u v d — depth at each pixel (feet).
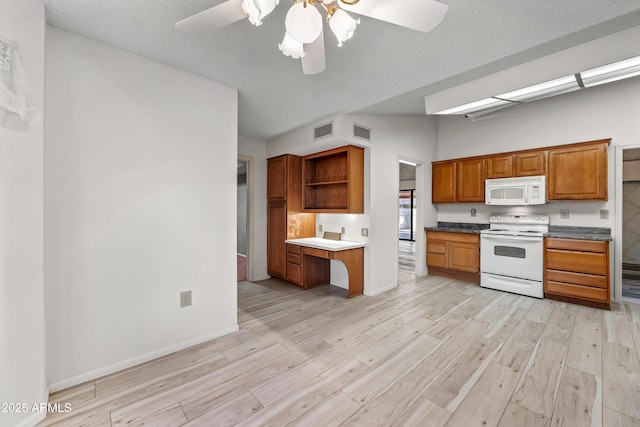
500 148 13.89
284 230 13.38
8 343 4.36
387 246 12.57
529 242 11.41
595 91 11.40
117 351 6.28
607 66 6.64
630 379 5.90
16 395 4.45
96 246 5.98
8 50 4.34
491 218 14.08
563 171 11.43
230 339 7.85
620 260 10.74
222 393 5.55
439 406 5.18
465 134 15.12
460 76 8.57
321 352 7.12
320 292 12.19
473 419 4.85
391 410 5.08
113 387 5.70
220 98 7.98
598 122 11.33
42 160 4.76
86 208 5.84
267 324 8.86
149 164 6.71
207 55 6.51
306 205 13.69
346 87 8.13
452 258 14.08
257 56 6.52
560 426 4.67
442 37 5.74
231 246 8.29
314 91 8.49
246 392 5.57
